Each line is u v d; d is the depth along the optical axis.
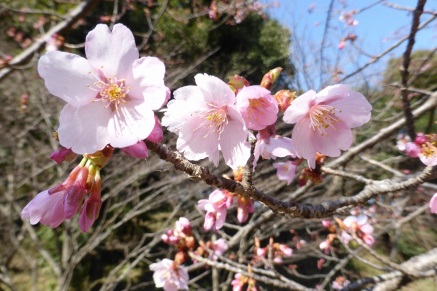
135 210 5.54
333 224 3.14
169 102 1.11
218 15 6.97
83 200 0.99
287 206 1.26
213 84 1.04
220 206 1.68
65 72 0.91
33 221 0.96
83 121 0.92
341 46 4.36
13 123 5.60
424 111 2.40
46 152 5.46
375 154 4.69
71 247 5.61
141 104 0.94
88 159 0.98
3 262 5.48
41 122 5.84
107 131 0.93
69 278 5.14
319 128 1.15
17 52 5.60
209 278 6.38
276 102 1.03
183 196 5.51
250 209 1.59
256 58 7.55
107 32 0.94
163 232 5.20
